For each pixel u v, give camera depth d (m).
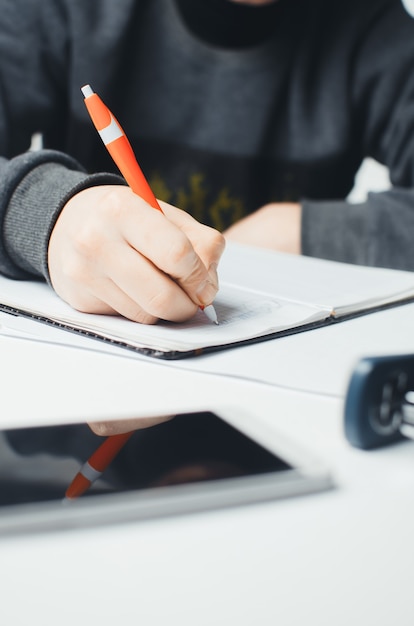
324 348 0.44
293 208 0.84
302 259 0.69
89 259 0.45
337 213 0.78
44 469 0.23
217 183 1.16
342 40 1.14
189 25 1.11
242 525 0.21
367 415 0.27
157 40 1.11
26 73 1.08
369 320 0.51
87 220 0.46
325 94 1.15
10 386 0.34
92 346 0.42
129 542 0.20
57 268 0.48
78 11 1.09
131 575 0.18
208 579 0.18
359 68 1.15
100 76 1.10
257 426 0.28
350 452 0.27
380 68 1.14
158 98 1.13
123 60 1.11
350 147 1.19
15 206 0.54
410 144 1.10
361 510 0.22
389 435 0.27
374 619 0.17
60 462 0.24
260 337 0.45
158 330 0.44
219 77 1.12
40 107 1.10
